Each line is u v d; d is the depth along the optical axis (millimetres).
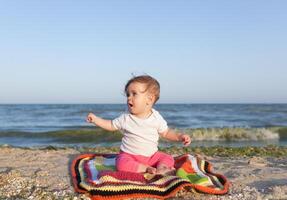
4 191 1468
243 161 2268
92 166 1712
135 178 1451
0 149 2650
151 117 1639
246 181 1641
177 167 1700
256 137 6293
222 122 10891
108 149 3146
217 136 6242
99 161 1836
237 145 5383
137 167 1565
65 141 5965
